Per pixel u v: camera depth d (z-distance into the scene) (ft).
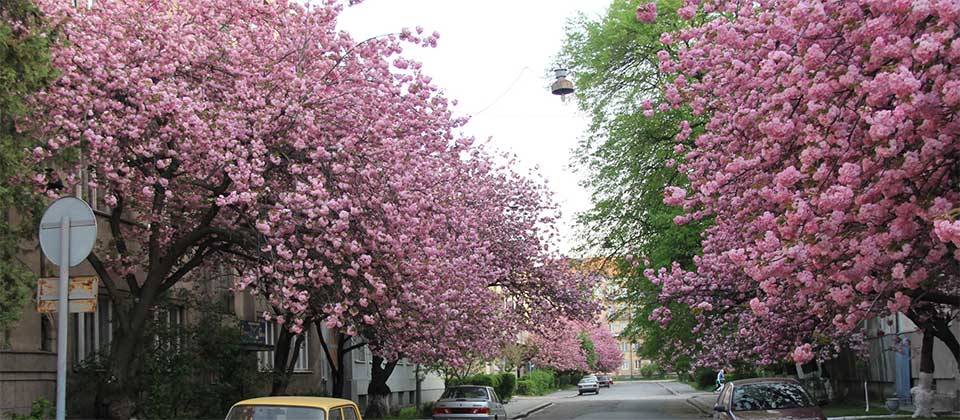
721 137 46.73
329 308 50.37
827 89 30.37
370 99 53.36
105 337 64.80
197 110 48.85
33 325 54.29
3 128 36.35
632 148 92.58
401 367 145.79
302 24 55.42
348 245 48.70
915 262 30.35
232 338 68.90
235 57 51.78
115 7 51.42
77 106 45.68
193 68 52.60
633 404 153.38
